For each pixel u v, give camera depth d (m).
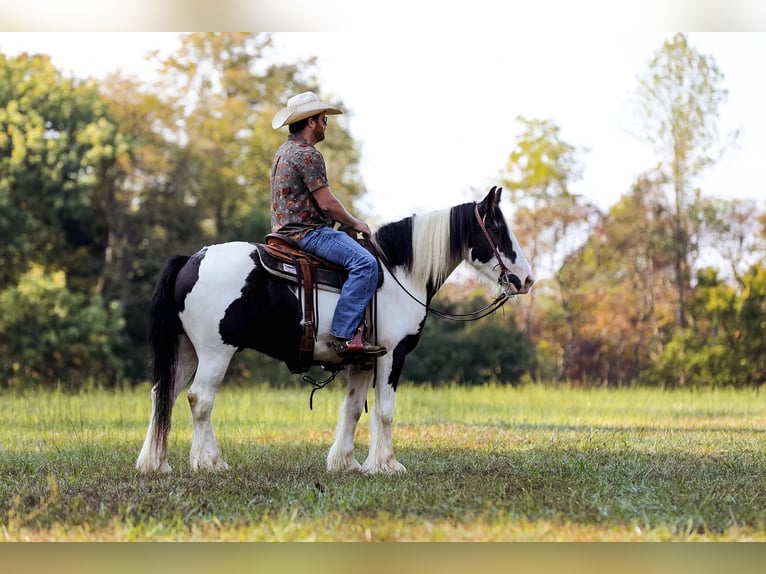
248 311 6.52
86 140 25.89
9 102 25.98
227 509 5.53
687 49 28.17
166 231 27.58
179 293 6.59
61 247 26.84
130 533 4.96
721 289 25.11
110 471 6.83
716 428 11.00
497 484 6.29
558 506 5.61
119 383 25.11
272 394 15.93
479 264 7.12
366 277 6.56
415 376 23.91
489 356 24.14
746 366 24.30
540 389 18.03
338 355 6.63
